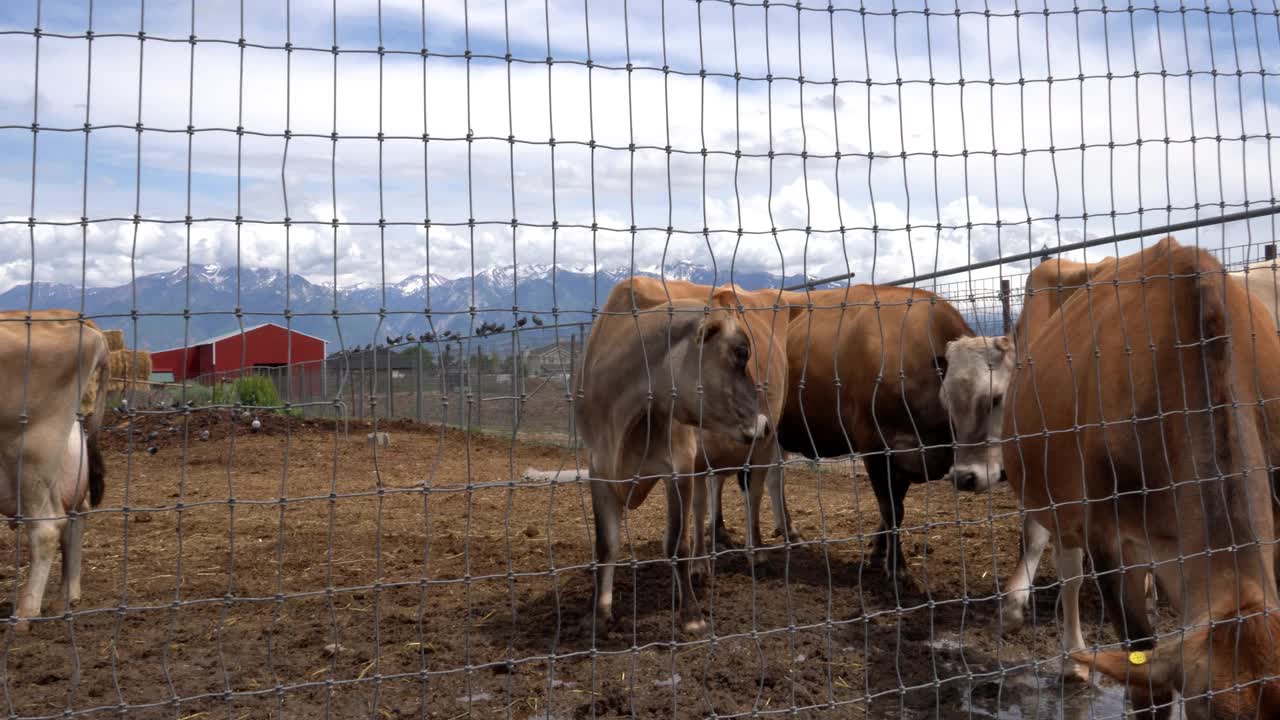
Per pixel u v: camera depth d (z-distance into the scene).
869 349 6.84
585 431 5.38
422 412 20.34
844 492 10.58
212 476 12.95
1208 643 2.94
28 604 5.47
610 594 5.35
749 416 4.98
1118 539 3.89
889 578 6.50
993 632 5.52
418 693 4.44
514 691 4.45
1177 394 3.66
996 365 6.02
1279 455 3.88
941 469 6.73
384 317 2.68
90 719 4.12
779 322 6.98
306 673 4.71
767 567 6.88
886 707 4.43
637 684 4.54
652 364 5.10
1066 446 4.22
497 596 6.11
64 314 5.61
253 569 6.97
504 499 10.20
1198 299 3.66
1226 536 3.37
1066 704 4.52
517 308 2.83
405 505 9.80
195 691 4.46
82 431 5.60
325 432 17.70
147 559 7.27
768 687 4.57
